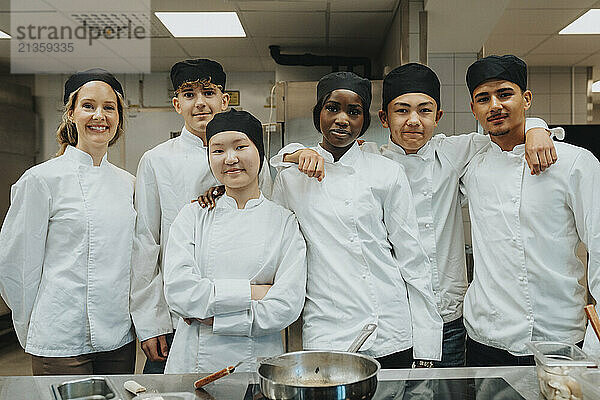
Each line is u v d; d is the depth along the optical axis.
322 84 1.61
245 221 1.55
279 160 1.75
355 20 3.90
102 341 1.74
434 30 3.43
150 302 1.84
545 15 3.76
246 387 1.14
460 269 1.89
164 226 1.88
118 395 1.08
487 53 4.79
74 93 1.77
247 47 4.59
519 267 1.60
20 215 1.70
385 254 1.62
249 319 1.43
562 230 1.59
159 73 5.39
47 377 1.18
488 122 1.66
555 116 5.29
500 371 1.23
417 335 1.62
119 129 1.89
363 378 1.01
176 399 1.07
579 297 1.61
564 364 1.04
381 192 1.64
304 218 1.63
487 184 1.69
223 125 1.51
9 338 4.90
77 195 1.75
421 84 1.71
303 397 0.96
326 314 1.56
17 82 5.42
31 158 5.39
